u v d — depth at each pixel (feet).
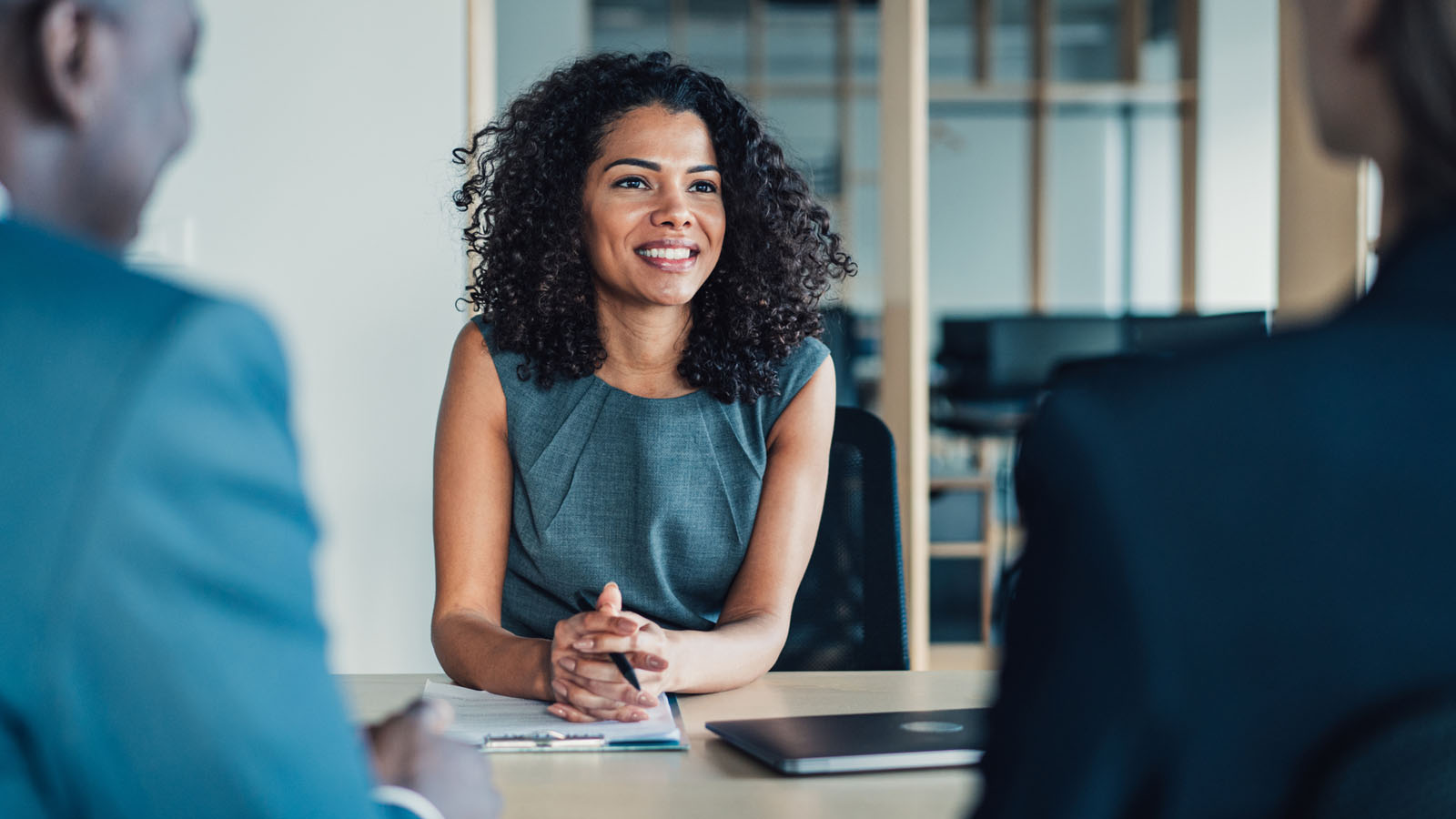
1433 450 1.59
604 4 30.68
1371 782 1.50
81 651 1.59
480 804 2.58
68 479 1.60
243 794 1.66
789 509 5.28
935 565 14.12
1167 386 1.68
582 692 3.90
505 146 5.74
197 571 1.65
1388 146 1.81
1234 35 28.30
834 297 6.26
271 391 1.82
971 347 22.57
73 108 1.89
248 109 8.77
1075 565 1.63
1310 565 1.56
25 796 1.64
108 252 1.95
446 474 5.32
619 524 5.29
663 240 5.29
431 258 8.89
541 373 5.40
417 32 8.83
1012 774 1.67
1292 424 1.61
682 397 5.42
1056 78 31.65
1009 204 31.27
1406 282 1.71
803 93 30.81
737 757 3.45
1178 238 30.66
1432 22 1.68
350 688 4.43
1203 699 1.56
